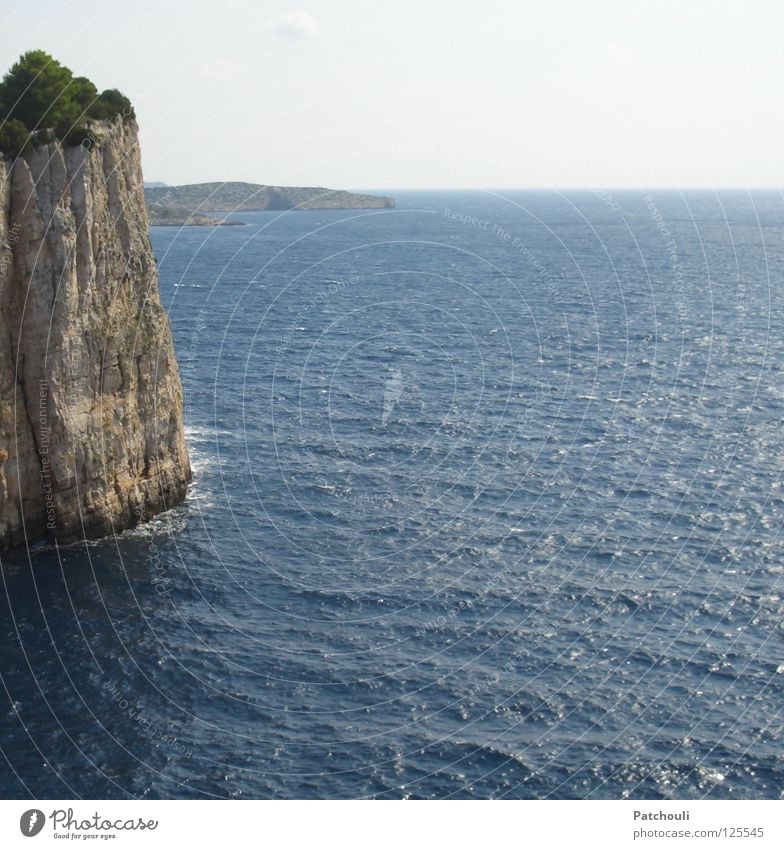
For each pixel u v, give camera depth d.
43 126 54.19
